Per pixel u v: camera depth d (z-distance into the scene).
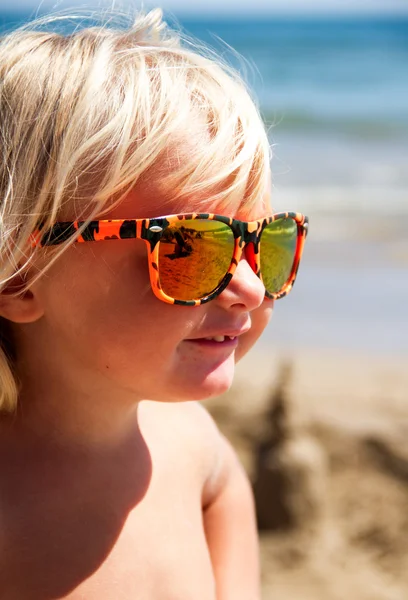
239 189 1.31
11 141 1.30
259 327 1.47
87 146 1.25
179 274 1.26
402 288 8.38
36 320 1.34
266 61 34.00
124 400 1.38
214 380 1.33
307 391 5.38
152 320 1.26
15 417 1.38
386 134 18.88
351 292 8.24
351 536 3.56
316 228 10.86
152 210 1.26
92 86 1.28
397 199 12.62
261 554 3.38
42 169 1.27
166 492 1.49
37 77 1.32
